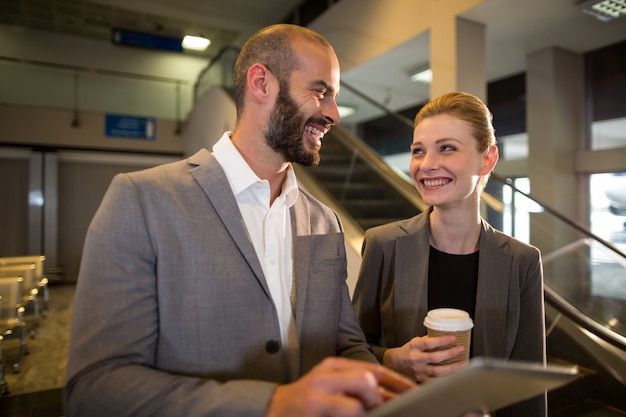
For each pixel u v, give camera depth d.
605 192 5.24
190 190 0.89
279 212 1.00
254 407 0.58
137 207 0.81
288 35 0.92
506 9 4.33
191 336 0.79
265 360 0.82
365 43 6.12
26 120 7.45
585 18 4.52
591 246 3.46
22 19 8.32
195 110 8.00
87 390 0.63
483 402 0.56
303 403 0.52
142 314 0.75
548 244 3.67
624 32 4.89
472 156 1.08
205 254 0.82
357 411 0.49
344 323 1.06
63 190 7.96
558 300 2.23
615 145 5.20
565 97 5.41
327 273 1.01
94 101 8.43
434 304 1.17
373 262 1.31
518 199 3.33
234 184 0.94
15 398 3.01
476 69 4.62
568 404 2.18
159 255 0.79
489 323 1.10
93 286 0.72
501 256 1.16
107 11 8.12
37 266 5.30
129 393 0.62
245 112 0.97
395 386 0.58
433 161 1.08
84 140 7.96
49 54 8.84
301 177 3.86
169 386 0.64
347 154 5.06
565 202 5.47
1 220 7.49
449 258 1.20
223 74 7.46
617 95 5.18
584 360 2.22
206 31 9.20
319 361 0.92
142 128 8.53
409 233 1.25
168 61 9.88
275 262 0.94
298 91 0.91
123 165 8.50
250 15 8.52
